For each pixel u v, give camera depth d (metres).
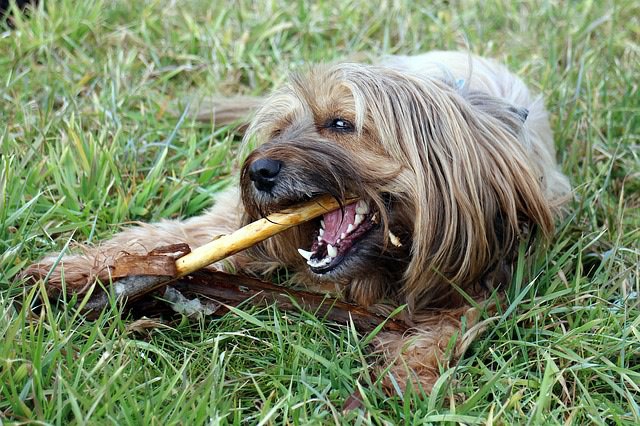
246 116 4.43
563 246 3.49
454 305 3.43
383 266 3.40
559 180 3.90
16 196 3.52
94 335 2.74
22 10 5.48
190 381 2.66
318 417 2.54
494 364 3.06
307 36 5.43
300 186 3.09
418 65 4.45
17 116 4.30
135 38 5.23
